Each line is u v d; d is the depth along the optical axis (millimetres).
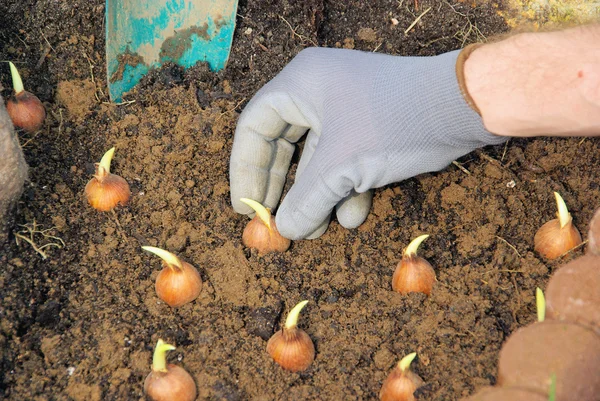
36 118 977
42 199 952
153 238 951
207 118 1000
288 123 949
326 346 904
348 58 937
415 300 916
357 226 959
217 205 970
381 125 898
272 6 1037
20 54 1006
